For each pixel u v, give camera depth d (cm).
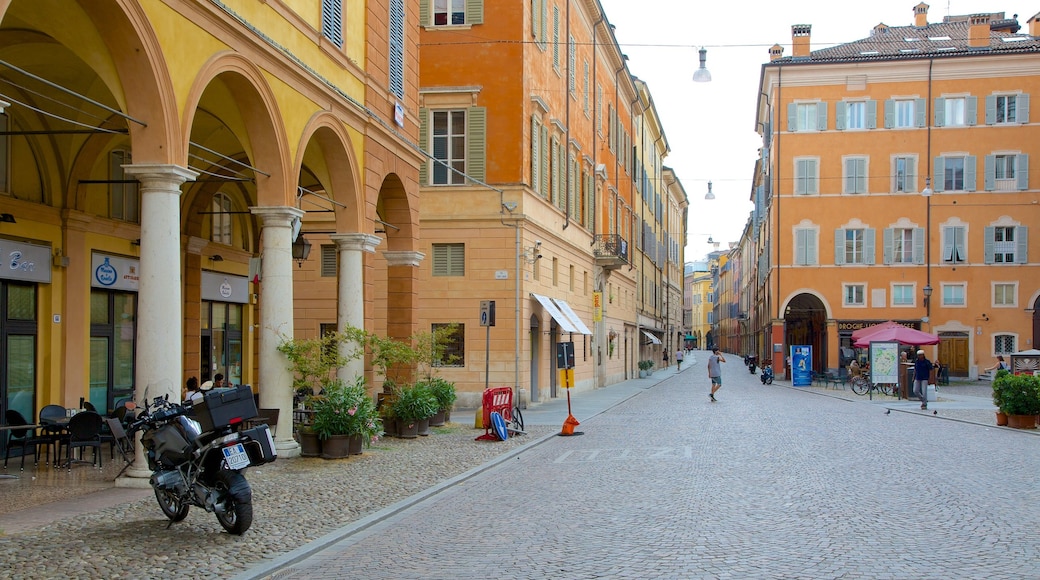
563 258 3381
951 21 5844
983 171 4938
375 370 1847
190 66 1158
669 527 892
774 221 5125
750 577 686
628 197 5341
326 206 2720
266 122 1381
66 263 1518
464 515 998
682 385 4609
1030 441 1764
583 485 1204
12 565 721
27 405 1453
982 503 1026
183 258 1912
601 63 4381
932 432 1964
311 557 796
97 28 1038
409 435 1816
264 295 1458
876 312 4997
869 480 1217
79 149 1523
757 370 6969
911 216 4984
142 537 836
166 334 1104
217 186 1947
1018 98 4903
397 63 1989
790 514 959
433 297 2706
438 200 2714
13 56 1257
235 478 841
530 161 2806
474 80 2720
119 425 1210
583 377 3809
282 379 1473
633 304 5578
